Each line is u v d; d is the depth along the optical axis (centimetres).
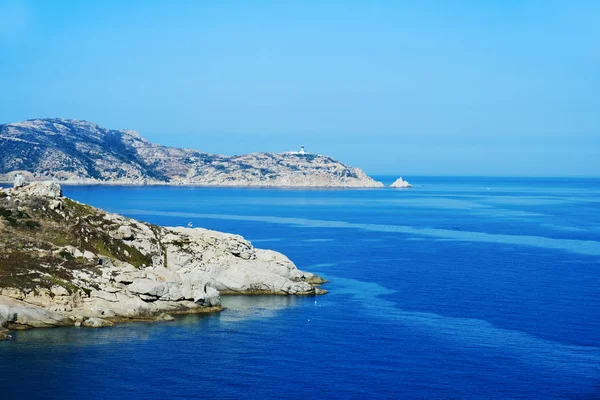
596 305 12975
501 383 8775
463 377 8969
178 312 11756
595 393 8475
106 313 10975
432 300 13325
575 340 10619
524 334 10925
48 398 8000
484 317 11994
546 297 13662
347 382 8756
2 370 8694
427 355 9825
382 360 9588
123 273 11856
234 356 9631
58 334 10144
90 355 9394
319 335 10750
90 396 8100
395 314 12169
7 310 10138
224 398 8181
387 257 19150
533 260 18812
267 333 10806
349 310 12438
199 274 12412
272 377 8869
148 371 8931
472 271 16812
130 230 13750
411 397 8306
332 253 19800
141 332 10550
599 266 17775
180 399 8112
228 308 12450
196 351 9788
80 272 11569
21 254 11606
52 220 13088
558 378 8962
